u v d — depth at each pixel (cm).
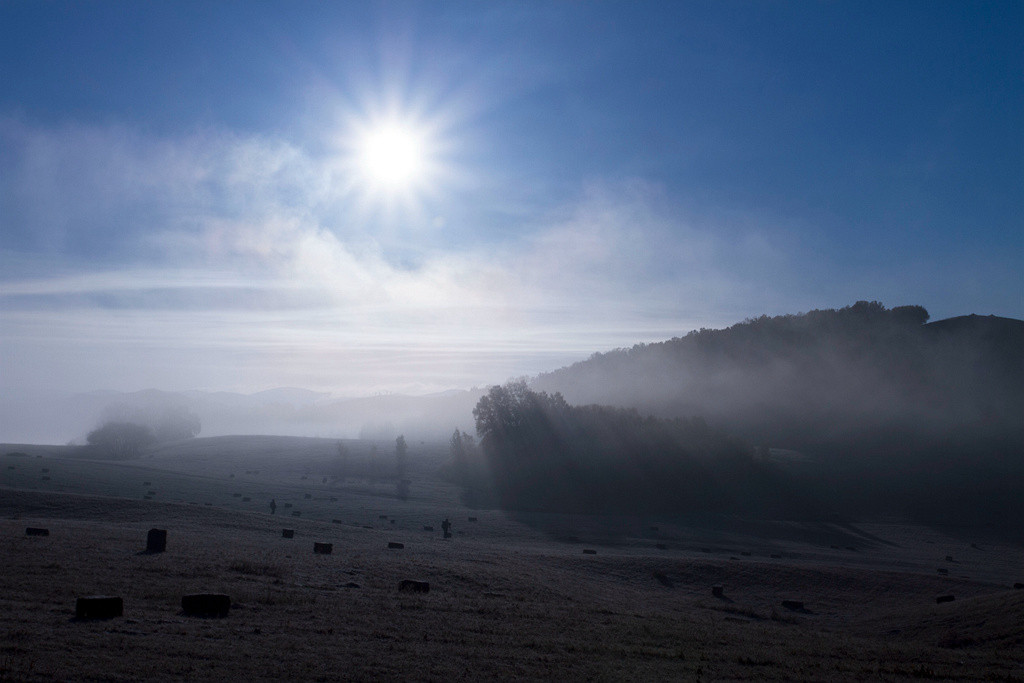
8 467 11306
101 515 5662
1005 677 2200
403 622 2291
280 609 2275
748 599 5081
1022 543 10862
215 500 10081
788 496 13875
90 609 1820
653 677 1866
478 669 1748
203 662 1507
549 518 10831
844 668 2242
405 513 10081
